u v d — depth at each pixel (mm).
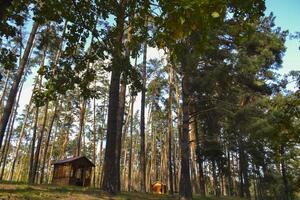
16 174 73000
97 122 55406
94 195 15102
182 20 3922
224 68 21422
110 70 8195
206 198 28672
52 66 7547
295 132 9438
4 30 6777
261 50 27734
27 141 67500
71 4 6598
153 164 68250
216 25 4074
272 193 57688
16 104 43000
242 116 23344
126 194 19203
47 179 56156
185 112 21016
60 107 47469
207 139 33344
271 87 30938
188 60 18484
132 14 6285
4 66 7289
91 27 6875
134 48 6770
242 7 4363
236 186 57438
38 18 6809
